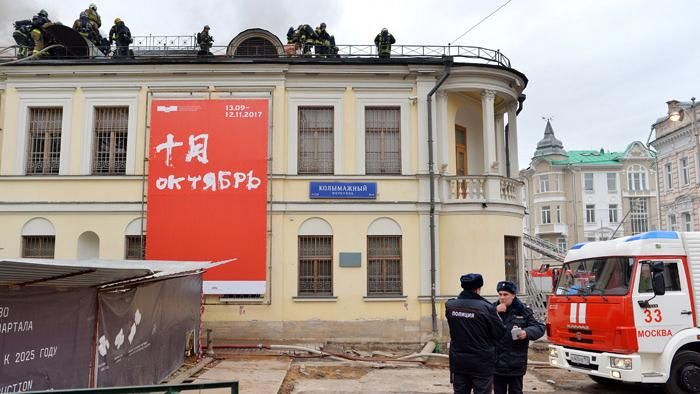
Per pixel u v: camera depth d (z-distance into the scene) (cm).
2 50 1920
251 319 1678
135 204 1725
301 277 1728
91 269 673
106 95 1783
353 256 1722
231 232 1694
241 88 1778
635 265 1052
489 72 1789
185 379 1180
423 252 1725
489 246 1738
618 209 6150
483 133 1908
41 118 1797
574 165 6153
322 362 1430
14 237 1719
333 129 1798
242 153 1730
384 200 1758
